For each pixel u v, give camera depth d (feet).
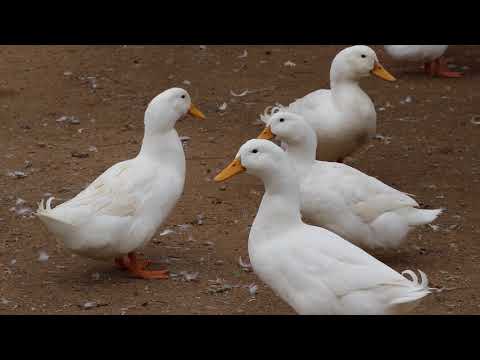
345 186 33.73
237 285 32.58
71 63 65.16
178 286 32.40
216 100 57.98
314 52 69.21
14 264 34.22
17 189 42.19
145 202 32.48
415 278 25.86
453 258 35.19
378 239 33.99
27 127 51.83
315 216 34.12
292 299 26.96
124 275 33.45
